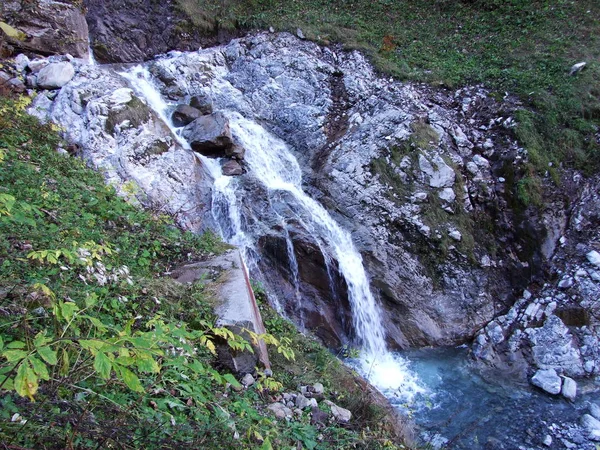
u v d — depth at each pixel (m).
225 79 10.97
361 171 8.73
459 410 6.29
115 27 10.78
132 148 7.33
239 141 9.05
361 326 7.75
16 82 7.50
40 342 1.58
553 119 9.28
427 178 8.66
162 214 6.69
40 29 8.74
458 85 10.35
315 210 8.46
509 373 7.14
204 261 5.57
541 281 8.16
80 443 2.16
